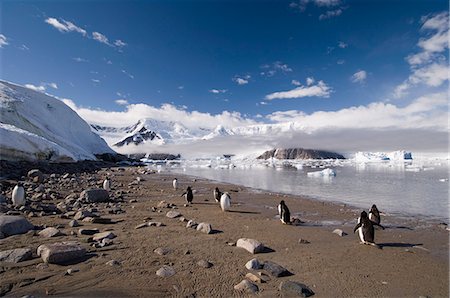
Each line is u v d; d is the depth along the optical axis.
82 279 5.31
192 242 8.15
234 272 6.06
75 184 21.47
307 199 18.84
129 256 6.65
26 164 29.36
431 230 10.95
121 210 12.61
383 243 9.06
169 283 5.39
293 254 7.61
